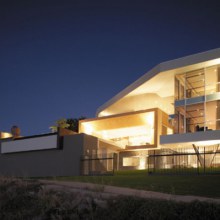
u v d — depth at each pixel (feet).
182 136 98.27
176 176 68.90
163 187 55.47
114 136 138.00
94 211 37.70
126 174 85.40
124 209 34.53
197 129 98.84
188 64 100.22
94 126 134.21
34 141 113.19
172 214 30.50
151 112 116.67
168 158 104.06
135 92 126.52
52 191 47.83
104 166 105.40
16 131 129.18
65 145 105.70
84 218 37.32
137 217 32.86
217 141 94.07
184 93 106.01
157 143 112.37
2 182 57.72
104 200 39.96
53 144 107.24
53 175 105.81
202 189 52.11
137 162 117.19
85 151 102.22
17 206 45.27
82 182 67.10
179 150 104.68
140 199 35.91
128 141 133.90
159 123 115.24
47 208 40.70
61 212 39.37
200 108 101.91
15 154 119.14
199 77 106.32
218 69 101.14
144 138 128.67
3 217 42.86
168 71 105.19
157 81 115.03
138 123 124.36
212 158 96.27
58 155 106.52
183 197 46.52
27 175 110.32
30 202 45.44
